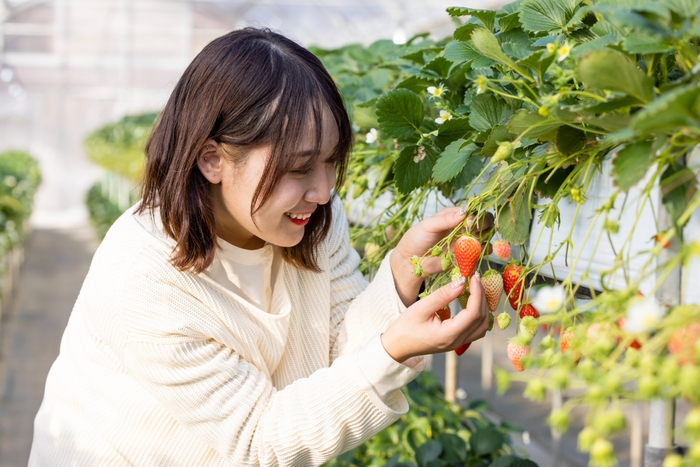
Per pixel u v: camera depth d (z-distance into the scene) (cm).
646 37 85
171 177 121
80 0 1719
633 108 89
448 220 123
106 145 1748
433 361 513
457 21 186
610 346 75
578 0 113
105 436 131
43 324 785
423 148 136
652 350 77
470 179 136
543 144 110
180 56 2020
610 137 77
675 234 87
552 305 85
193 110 119
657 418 110
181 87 122
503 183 114
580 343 79
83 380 136
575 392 369
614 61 78
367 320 135
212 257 124
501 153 99
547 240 119
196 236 122
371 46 238
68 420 138
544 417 448
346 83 215
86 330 137
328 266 147
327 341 146
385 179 183
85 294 129
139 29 1878
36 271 1143
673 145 80
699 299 87
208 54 119
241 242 136
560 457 378
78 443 135
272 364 140
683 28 79
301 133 114
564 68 105
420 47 181
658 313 73
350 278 153
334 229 152
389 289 131
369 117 182
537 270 106
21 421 493
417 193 157
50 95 2347
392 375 116
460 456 223
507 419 445
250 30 124
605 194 104
